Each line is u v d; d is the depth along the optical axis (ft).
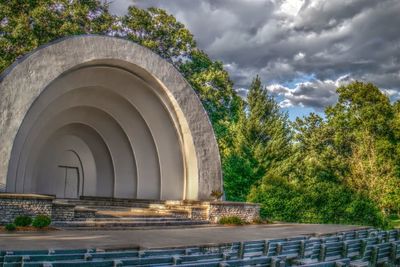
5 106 64.13
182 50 125.29
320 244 36.37
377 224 87.40
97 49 73.92
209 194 85.05
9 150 63.87
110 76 81.51
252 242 35.94
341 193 90.02
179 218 73.00
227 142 121.49
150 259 26.63
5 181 63.10
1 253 27.32
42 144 83.66
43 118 78.02
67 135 91.35
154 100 86.17
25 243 42.83
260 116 116.26
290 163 112.27
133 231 59.62
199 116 85.87
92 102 85.51
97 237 50.44
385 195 108.27
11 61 98.32
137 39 119.03
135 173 90.68
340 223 87.45
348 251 38.81
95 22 114.11
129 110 87.81
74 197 93.76
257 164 110.83
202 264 23.71
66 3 108.68
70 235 51.37
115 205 84.89
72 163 93.25
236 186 107.04
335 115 155.53
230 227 70.54
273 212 87.81
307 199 89.20
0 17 99.30
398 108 150.00
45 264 22.27
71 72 74.79
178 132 87.20
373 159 114.11
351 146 139.74
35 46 98.27
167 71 82.58
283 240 40.65
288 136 118.01
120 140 91.25
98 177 94.22
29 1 102.22
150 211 75.87
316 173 123.75
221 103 128.98
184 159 87.45
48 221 56.13
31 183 83.61
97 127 90.89
